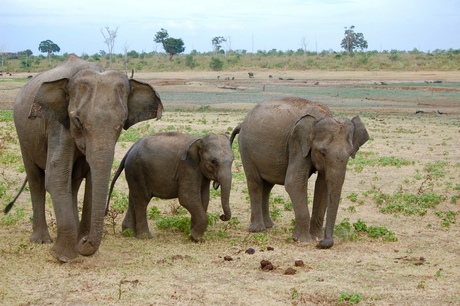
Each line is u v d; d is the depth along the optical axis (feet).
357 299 25.25
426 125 104.78
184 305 24.64
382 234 36.63
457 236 37.50
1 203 43.34
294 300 25.39
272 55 411.54
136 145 36.01
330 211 33.65
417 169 62.54
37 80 32.48
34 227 33.81
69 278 27.43
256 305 24.79
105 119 26.99
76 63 31.19
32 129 31.35
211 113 121.80
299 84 217.36
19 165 58.34
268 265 29.40
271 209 44.34
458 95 174.29
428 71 303.68
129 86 28.71
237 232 37.63
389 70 312.09
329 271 29.48
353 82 233.96
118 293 25.61
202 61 374.02
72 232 29.71
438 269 30.27
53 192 29.45
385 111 131.54
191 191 34.09
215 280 27.71
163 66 336.90
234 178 55.06
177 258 30.94
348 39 511.81
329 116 35.22
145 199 35.29
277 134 37.06
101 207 27.04
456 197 48.67
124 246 32.89
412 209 43.96
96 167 26.76
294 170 35.50
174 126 93.91
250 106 137.08
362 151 73.05
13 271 28.22
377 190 51.65
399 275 29.14
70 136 29.01
